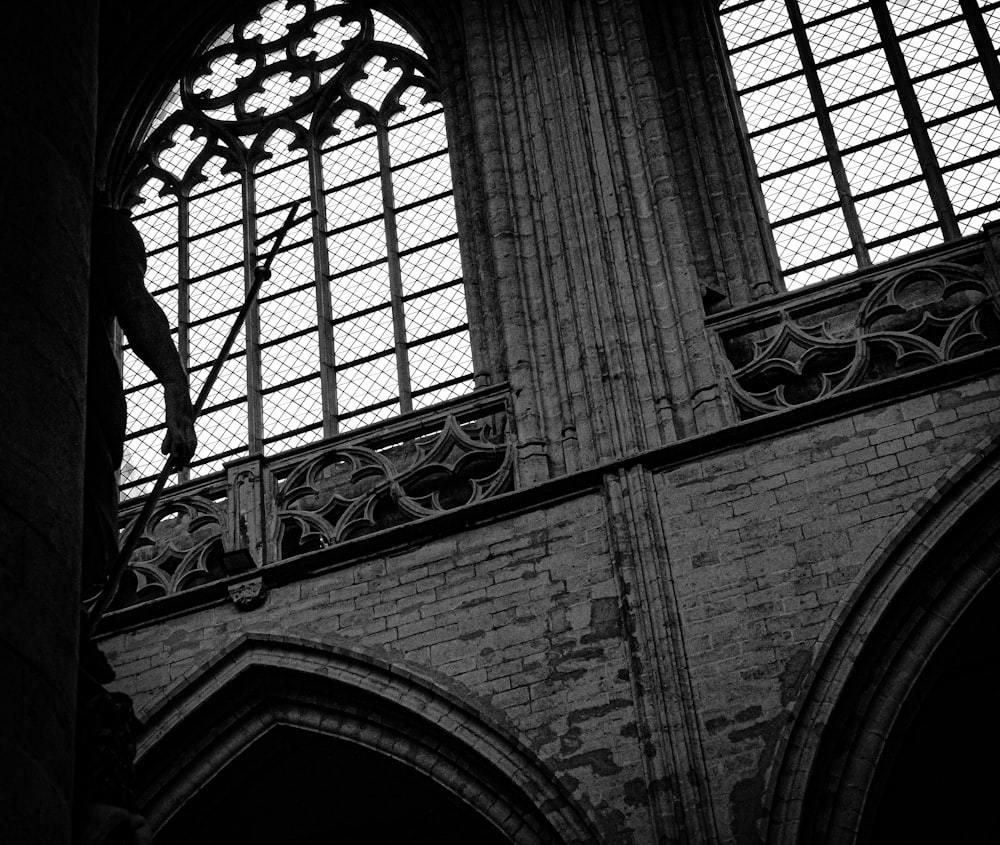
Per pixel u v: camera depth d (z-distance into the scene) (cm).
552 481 1766
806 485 1684
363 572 1795
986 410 1669
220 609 1822
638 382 1841
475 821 1695
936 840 1836
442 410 1917
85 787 912
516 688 1667
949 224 2012
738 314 1862
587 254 1952
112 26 1329
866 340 1791
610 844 1548
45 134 912
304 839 1953
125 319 1155
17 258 861
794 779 1531
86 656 998
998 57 2112
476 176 2184
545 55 2141
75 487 836
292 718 1761
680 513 1709
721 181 2091
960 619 1594
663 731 1580
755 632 1616
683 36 2227
